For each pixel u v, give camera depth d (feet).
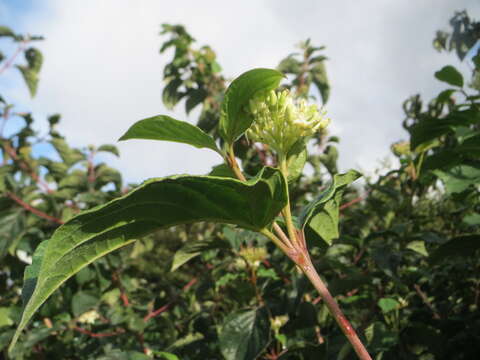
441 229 1.55
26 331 1.46
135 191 0.38
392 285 1.23
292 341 1.00
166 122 0.48
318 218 0.65
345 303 1.17
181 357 1.19
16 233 1.45
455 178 0.93
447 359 1.04
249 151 1.47
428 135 1.08
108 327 1.35
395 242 1.24
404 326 1.08
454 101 1.40
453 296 1.26
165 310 1.47
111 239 0.42
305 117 0.54
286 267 1.13
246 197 0.44
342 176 0.53
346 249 1.26
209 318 1.37
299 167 0.54
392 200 1.52
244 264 1.12
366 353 0.43
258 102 0.52
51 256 0.37
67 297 1.48
